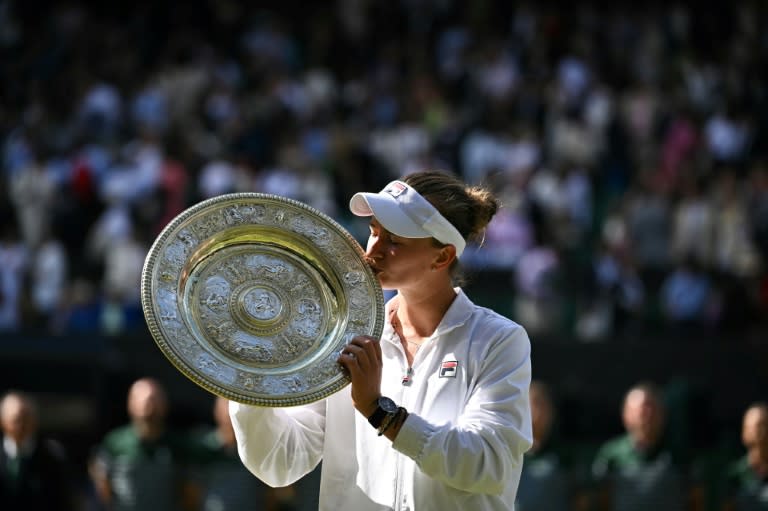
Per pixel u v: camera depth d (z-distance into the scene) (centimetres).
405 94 4997
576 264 3662
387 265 1006
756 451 2203
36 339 3095
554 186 4300
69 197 4281
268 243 1011
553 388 3042
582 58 5222
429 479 977
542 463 2303
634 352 3045
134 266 3766
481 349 997
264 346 964
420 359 1020
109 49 5431
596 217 4428
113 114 4841
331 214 4247
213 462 2370
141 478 2339
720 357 3008
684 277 3644
